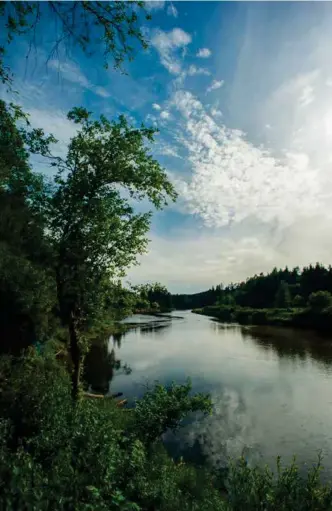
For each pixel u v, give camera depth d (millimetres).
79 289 13047
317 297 60219
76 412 8383
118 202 14406
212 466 12398
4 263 13000
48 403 8828
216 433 15789
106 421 8680
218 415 18156
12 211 13461
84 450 6426
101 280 13688
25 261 13367
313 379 25156
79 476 5410
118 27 4531
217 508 6629
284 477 6066
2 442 6324
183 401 12984
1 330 14523
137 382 24359
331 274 80125
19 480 4406
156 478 8336
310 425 16797
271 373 27047
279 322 66188
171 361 32156
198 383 24328
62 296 13422
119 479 6762
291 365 29812
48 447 6477
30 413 8461
